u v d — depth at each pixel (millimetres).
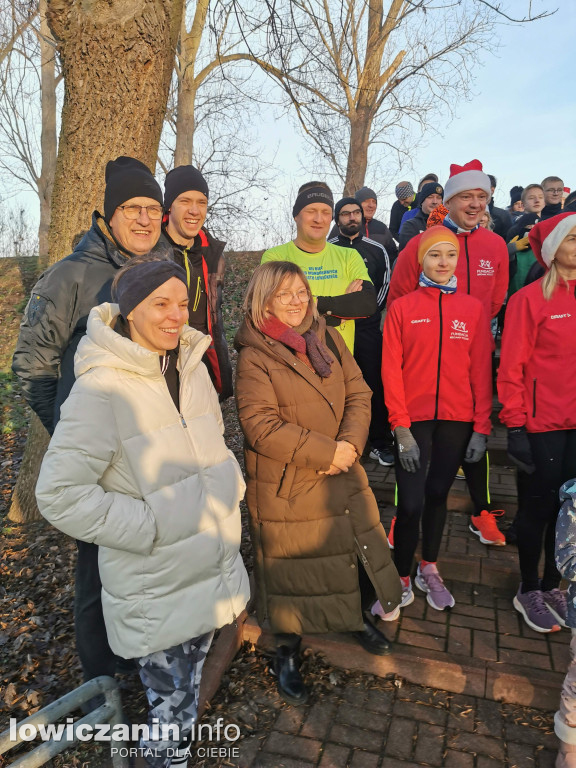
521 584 2924
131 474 1748
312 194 3105
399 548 2883
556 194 5723
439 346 2693
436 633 2801
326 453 2244
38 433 3893
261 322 2375
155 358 1731
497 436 4590
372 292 3070
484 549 3418
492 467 4375
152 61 3264
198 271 2814
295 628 2398
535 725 2373
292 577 2381
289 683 2500
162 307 1744
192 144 10633
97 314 1824
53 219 3451
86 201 3344
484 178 3242
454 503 3910
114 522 1658
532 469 2586
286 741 2305
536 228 2725
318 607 2379
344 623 2377
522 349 2615
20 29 5445
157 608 1771
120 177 2266
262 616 2453
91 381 1696
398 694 2549
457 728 2363
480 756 2225
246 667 2725
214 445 1930
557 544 2012
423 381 2752
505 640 2744
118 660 2434
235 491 1985
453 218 3424
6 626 2951
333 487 2363
